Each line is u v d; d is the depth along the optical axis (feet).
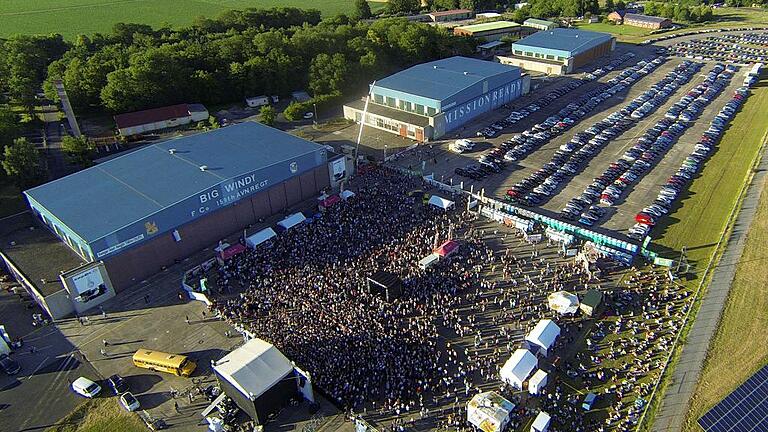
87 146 378.94
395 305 236.63
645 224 289.33
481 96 455.63
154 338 228.63
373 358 209.56
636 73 554.87
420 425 185.78
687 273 252.21
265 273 260.62
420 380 201.05
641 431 179.22
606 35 627.87
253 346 204.03
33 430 189.88
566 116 446.19
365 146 408.87
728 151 371.56
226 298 247.29
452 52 621.72
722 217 295.69
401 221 300.40
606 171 348.38
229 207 297.33
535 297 241.55
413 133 414.62
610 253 262.67
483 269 260.62
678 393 192.34
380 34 611.47
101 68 479.82
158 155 323.98
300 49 550.77
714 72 540.93
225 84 508.94
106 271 252.01
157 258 271.69
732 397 173.58
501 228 293.43
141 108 468.75
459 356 212.64
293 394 197.67
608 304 235.20
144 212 264.93
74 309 246.06
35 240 280.92
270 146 337.11
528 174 353.51
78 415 195.62
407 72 483.51
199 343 224.74
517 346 216.54
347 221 301.84
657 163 359.05
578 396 194.18
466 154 386.73
